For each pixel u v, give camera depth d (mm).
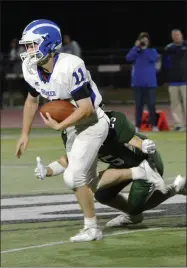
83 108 8992
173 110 23797
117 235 10227
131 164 10117
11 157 18703
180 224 10883
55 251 9398
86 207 9742
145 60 22625
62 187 14328
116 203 10523
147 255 9102
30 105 9742
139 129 23359
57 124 9008
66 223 11148
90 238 9836
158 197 10477
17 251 9461
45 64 8984
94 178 9875
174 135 22625
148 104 23297
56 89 9047
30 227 10914
